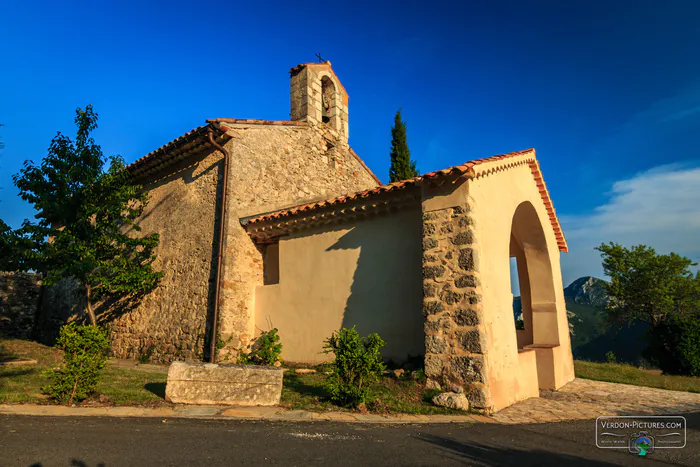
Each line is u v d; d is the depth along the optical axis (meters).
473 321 6.61
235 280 10.31
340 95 15.21
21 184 10.30
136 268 11.42
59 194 10.52
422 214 7.62
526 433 5.30
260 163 11.57
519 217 10.76
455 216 7.23
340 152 14.82
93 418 4.93
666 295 20.52
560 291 11.81
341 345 6.35
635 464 4.21
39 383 6.62
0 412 4.90
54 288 16.50
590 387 9.96
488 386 6.40
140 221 13.16
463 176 7.15
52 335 15.84
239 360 9.97
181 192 11.98
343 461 3.85
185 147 11.27
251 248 10.90
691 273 20.86
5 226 9.62
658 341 14.72
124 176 11.46
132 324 12.16
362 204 9.00
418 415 5.91
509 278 8.26
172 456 3.77
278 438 4.50
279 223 10.27
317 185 13.48
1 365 8.46
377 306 8.66
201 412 5.44
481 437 4.98
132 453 3.80
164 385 7.10
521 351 8.67
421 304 8.06
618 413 6.81
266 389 6.02
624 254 22.31
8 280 17.06
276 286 10.46
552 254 11.47
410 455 4.13
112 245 12.41
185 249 11.32
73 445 3.94
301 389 7.11
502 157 8.54
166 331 11.02
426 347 6.98
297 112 13.95
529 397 8.19
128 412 5.26
